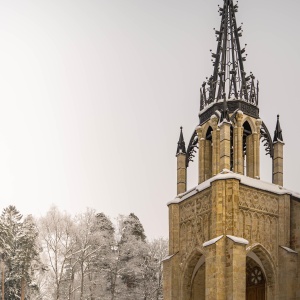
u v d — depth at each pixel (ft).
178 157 149.48
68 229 227.20
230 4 154.20
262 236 127.13
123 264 257.96
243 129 140.15
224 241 119.44
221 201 122.83
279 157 140.46
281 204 131.64
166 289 137.08
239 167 132.98
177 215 141.59
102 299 237.86
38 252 251.39
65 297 231.09
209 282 118.11
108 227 272.31
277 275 126.93
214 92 145.28
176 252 138.51
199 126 145.28
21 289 239.09
